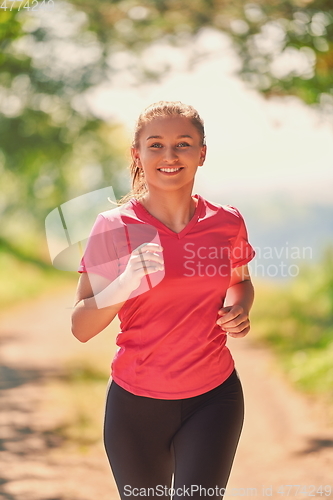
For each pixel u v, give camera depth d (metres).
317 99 8.96
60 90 11.71
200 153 3.02
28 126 13.67
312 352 9.59
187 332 2.85
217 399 2.92
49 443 6.05
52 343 12.37
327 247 13.18
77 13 9.81
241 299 3.16
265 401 7.61
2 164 16.59
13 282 23.09
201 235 2.94
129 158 3.24
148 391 2.88
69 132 13.98
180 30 9.32
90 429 6.55
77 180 26.55
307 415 6.81
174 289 2.81
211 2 8.72
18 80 11.54
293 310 12.29
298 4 8.41
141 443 2.92
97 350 11.52
